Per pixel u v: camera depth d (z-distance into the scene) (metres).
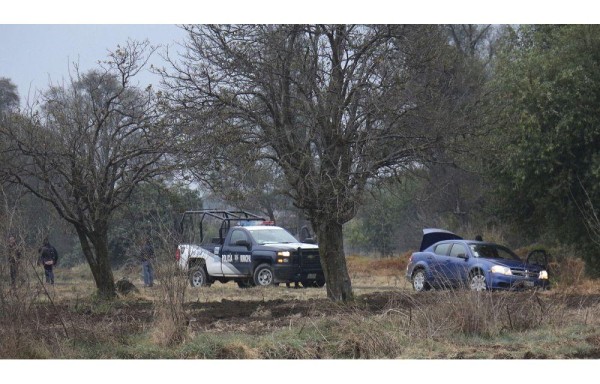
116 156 77.38
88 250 79.94
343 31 65.62
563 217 103.75
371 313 59.75
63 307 66.94
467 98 70.31
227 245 110.19
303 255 105.06
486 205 133.88
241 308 69.31
